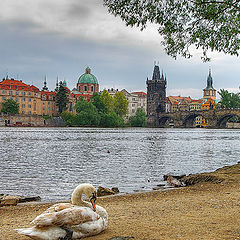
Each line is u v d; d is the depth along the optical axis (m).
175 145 58.72
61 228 6.14
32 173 24.33
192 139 79.75
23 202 13.73
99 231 6.91
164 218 8.89
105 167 28.38
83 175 23.50
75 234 6.40
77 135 88.88
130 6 15.74
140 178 22.17
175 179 19.62
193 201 11.60
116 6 15.82
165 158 36.81
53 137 77.44
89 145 55.75
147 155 40.12
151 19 15.95
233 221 8.29
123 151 45.50
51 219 6.03
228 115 184.38
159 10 15.77
